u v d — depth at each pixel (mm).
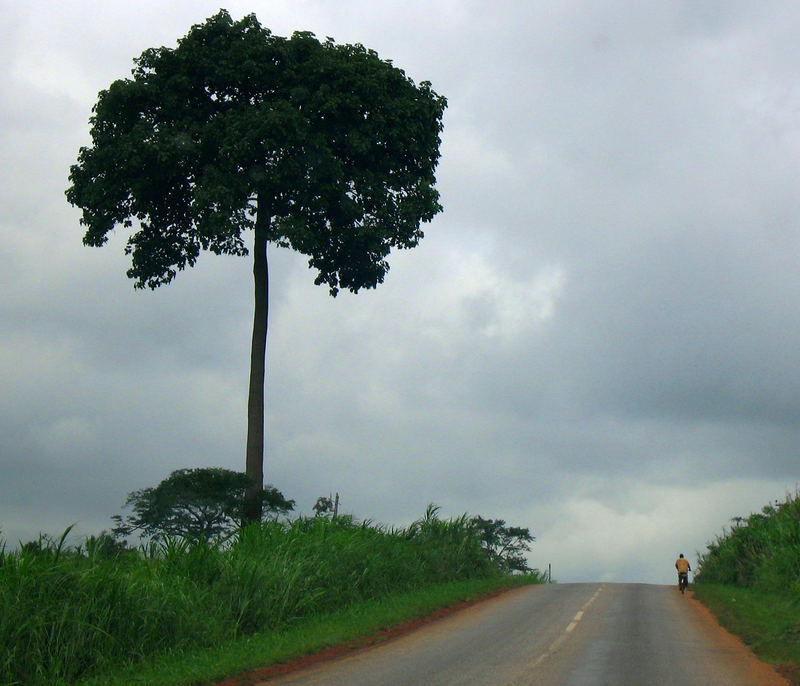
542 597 28219
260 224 32781
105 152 31219
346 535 25391
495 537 55250
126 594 15156
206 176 30406
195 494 28156
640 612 23547
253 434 31375
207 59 31266
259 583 18828
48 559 14977
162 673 13414
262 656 14805
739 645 17484
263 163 31109
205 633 16172
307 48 32656
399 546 27953
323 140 31188
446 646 16656
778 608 22938
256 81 32156
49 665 13188
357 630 18156
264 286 32812
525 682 12609
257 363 32125
